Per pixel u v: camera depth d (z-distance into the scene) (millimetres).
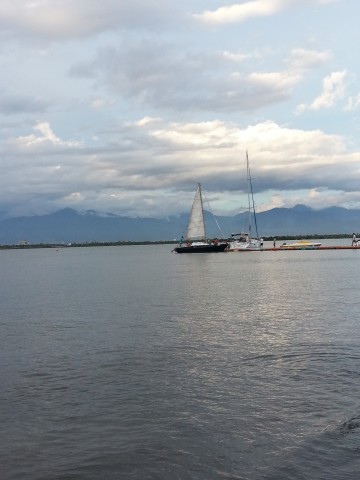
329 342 24188
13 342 26359
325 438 13234
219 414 15156
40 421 15031
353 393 16531
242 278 67250
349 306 36719
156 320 32344
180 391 17344
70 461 12570
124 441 13555
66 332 28969
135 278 73250
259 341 24922
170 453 12789
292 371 19375
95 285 62906
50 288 60375
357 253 149125
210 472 11805
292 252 162000
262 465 11992
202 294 48000
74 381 18875
